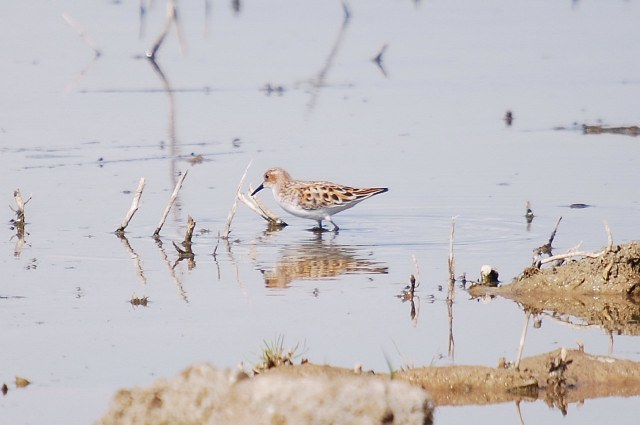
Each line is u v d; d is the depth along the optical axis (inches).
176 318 459.2
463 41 1379.2
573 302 482.3
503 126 921.5
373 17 1571.1
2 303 483.5
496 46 1338.6
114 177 761.0
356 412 307.0
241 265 555.2
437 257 567.8
